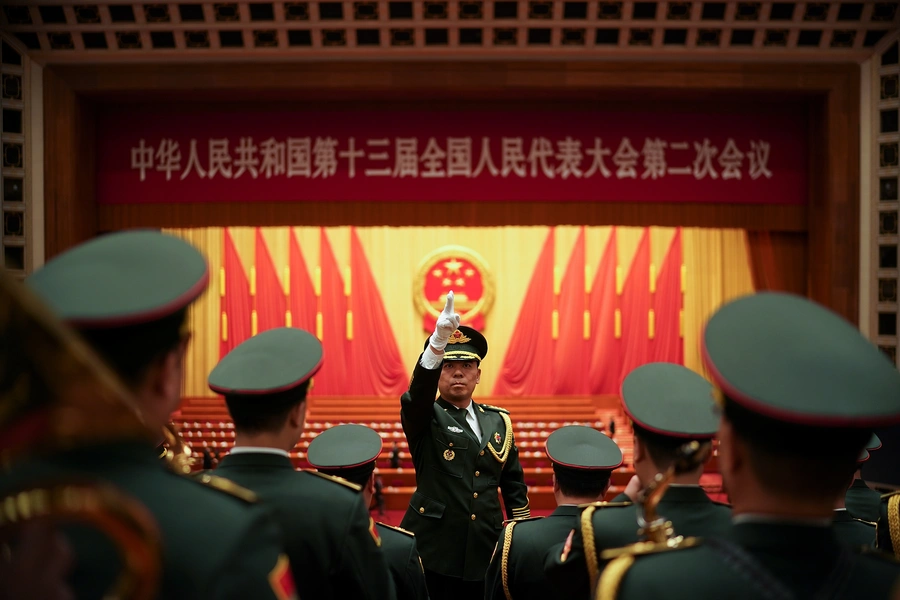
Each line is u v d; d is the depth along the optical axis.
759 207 11.91
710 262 16.77
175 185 11.75
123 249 1.17
